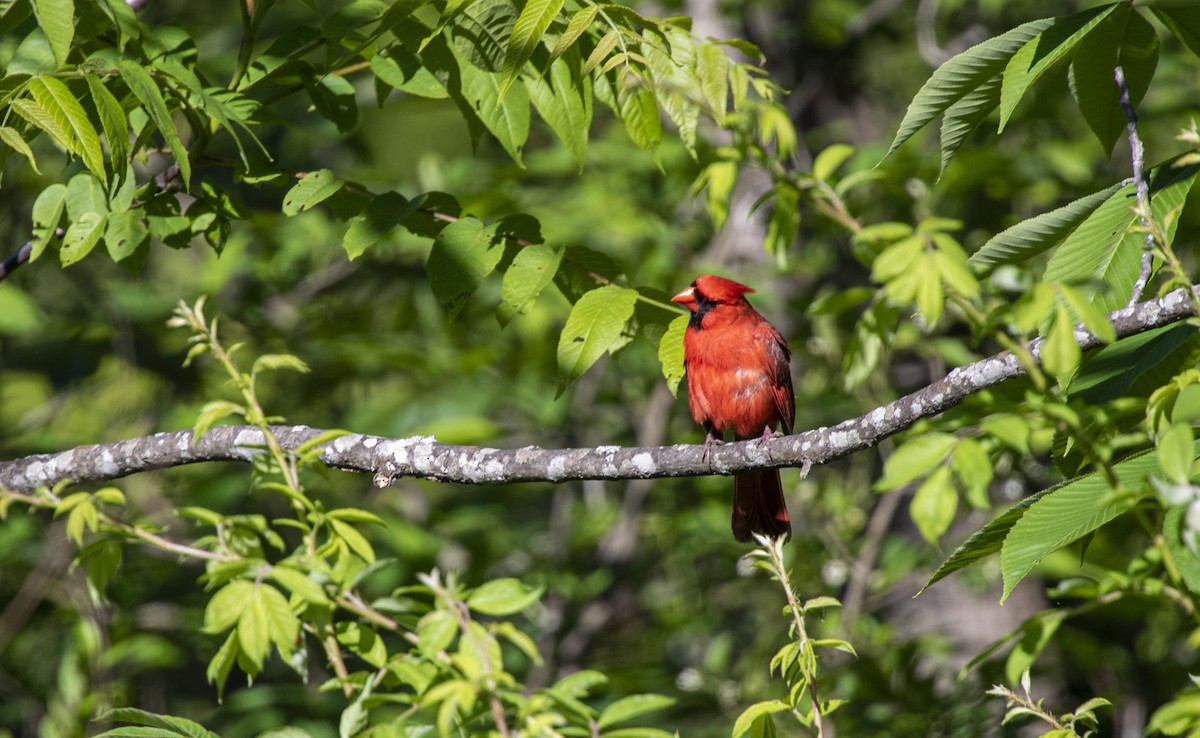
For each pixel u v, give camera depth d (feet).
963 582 40.32
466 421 46.24
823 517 43.62
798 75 51.06
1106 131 20.66
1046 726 37.91
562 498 51.98
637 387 51.72
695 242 50.44
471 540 49.98
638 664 46.37
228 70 49.52
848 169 43.75
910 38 56.13
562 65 22.26
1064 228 19.21
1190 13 18.83
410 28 22.54
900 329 39.40
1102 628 43.14
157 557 44.75
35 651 41.37
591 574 49.14
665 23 21.59
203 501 45.93
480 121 23.25
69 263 22.22
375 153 58.18
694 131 21.56
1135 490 14.28
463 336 51.72
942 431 13.89
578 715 15.55
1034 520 15.17
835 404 45.50
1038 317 12.66
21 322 42.83
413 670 16.48
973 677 39.58
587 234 47.93
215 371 48.83
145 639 40.04
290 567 16.99
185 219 23.50
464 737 16.08
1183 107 45.29
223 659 17.28
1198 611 13.34
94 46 23.50
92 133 19.10
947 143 20.21
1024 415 13.94
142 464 24.20
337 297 53.78
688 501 50.96
